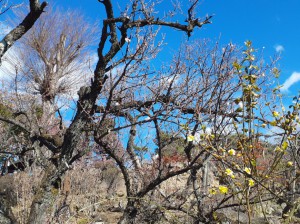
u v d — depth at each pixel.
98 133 4.44
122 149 5.59
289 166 2.82
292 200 3.20
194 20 4.42
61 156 4.21
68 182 5.85
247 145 2.82
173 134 4.76
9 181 6.48
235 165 2.72
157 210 4.63
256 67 2.87
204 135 2.88
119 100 4.82
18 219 4.89
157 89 5.19
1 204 4.30
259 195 2.97
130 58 4.34
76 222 5.65
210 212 4.30
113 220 6.97
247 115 2.88
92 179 8.23
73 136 4.23
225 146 3.43
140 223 4.63
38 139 4.91
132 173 5.38
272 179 2.99
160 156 4.68
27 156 6.59
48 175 4.16
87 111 4.29
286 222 2.98
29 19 4.35
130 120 4.99
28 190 6.15
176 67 5.15
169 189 5.94
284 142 2.74
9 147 6.39
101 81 4.27
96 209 6.91
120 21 4.15
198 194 4.80
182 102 4.76
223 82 4.49
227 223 5.04
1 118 4.82
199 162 4.42
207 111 4.29
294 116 2.78
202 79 4.99
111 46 4.25
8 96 7.15
